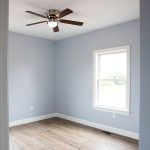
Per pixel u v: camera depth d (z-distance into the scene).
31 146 3.08
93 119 4.25
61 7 2.77
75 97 4.71
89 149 2.97
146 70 1.39
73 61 4.76
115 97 3.95
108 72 4.09
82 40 4.51
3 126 0.74
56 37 4.86
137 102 3.43
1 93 0.74
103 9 2.85
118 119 3.74
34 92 4.77
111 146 3.10
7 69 0.76
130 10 2.90
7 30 0.76
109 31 3.90
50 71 5.16
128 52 3.54
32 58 4.73
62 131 3.92
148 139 1.37
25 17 3.23
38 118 4.86
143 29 1.41
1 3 0.74
